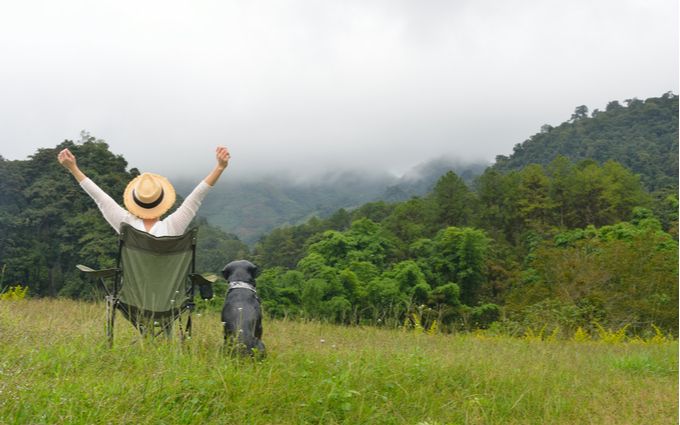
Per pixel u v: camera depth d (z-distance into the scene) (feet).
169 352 17.24
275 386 14.88
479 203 303.68
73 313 29.73
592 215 279.28
